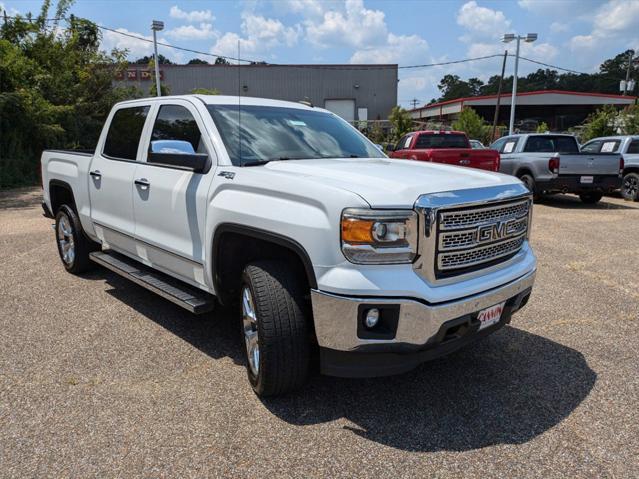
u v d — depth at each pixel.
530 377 3.64
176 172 3.99
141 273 4.64
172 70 51.75
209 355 3.93
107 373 3.63
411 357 2.93
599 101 47.78
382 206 2.74
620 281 5.91
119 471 2.62
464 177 3.33
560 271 6.32
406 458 2.74
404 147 13.69
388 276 2.76
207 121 3.89
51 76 20.73
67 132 21.41
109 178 4.85
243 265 3.67
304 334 3.09
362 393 3.40
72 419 3.06
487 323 3.15
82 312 4.80
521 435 2.95
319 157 4.07
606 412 3.19
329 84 56.53
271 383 3.12
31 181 17.17
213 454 2.76
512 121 29.58
